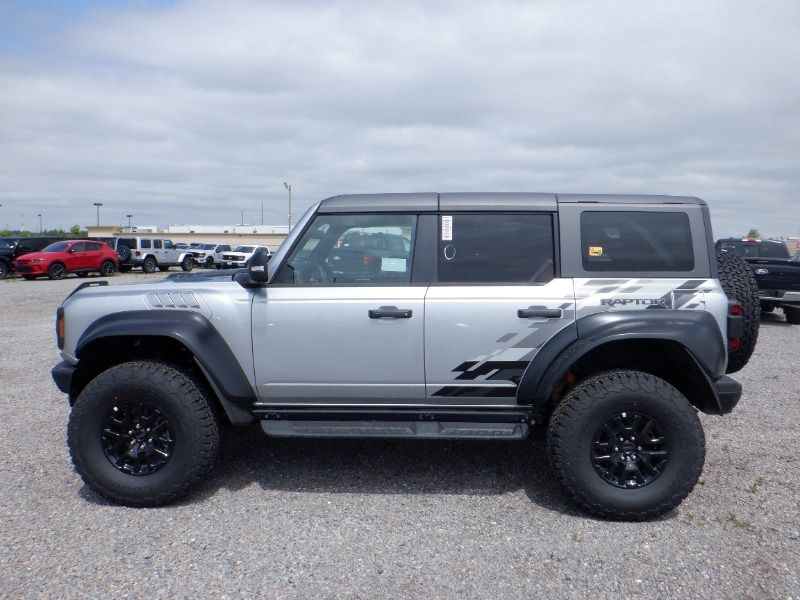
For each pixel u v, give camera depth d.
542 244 4.22
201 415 4.10
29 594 3.12
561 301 4.08
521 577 3.30
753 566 3.40
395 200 4.36
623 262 4.18
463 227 4.28
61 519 3.95
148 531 3.79
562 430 3.92
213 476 4.64
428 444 5.35
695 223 4.21
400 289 4.18
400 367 4.15
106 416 4.09
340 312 4.16
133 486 4.08
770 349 10.02
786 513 4.04
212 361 4.13
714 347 3.95
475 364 4.12
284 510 4.09
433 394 4.20
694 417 3.87
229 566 3.40
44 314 14.59
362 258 4.31
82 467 4.09
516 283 4.16
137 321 4.18
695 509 4.11
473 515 4.02
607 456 3.95
